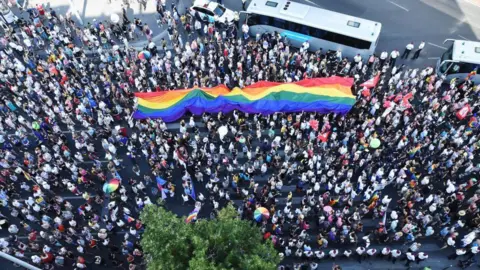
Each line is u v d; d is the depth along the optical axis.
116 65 39.88
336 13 40.81
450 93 36.28
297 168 34.12
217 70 40.16
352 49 40.56
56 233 30.81
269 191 32.44
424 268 28.52
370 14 46.00
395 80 37.75
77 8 48.50
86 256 31.33
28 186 34.03
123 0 48.03
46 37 44.81
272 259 22.05
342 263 30.41
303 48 40.38
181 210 33.47
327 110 36.03
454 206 31.30
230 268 20.72
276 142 34.12
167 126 38.38
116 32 44.81
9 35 43.78
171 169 35.09
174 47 42.34
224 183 33.22
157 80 40.34
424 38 43.47
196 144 35.09
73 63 41.00
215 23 44.84
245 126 36.88
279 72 39.72
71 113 38.28
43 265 30.16
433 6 46.06
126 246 29.72
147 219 23.11
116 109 37.75
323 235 30.89
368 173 33.03
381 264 30.31
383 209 30.88
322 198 31.33
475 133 34.38
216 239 21.83
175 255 21.88
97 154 36.50
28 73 40.03
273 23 42.31
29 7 48.94
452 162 32.47
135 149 36.69
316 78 37.59
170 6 48.09
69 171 35.31
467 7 45.78
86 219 32.34
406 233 30.30
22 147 37.44
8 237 32.66
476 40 42.94
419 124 34.72
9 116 37.59
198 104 36.56
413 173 31.80
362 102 36.56
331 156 33.22
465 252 29.59
